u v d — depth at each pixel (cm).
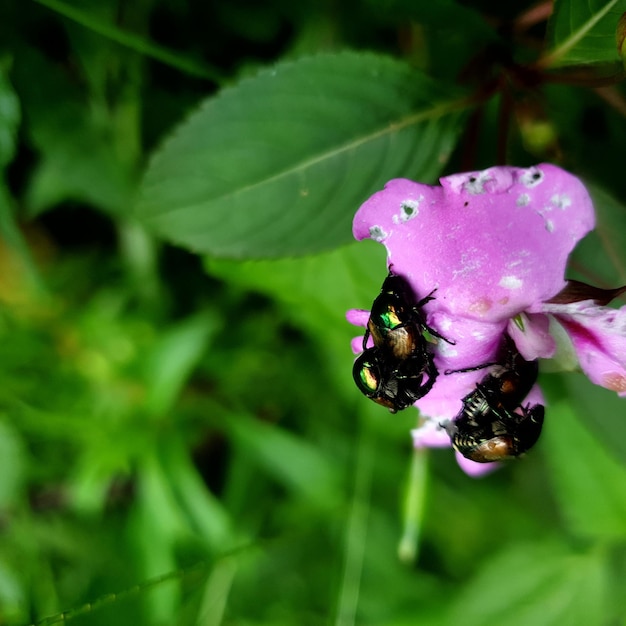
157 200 19
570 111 21
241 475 25
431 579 25
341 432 25
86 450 25
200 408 25
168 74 23
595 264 20
